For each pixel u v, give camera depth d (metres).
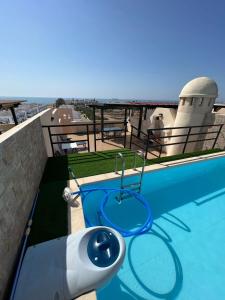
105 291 2.40
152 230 3.35
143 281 2.52
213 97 7.84
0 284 1.70
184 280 2.55
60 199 3.26
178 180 5.08
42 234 2.47
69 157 5.39
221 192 4.66
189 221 3.62
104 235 1.78
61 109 14.55
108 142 11.34
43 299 1.52
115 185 4.16
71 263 1.65
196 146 8.65
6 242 1.95
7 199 2.11
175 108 11.85
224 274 2.66
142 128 14.13
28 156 3.20
